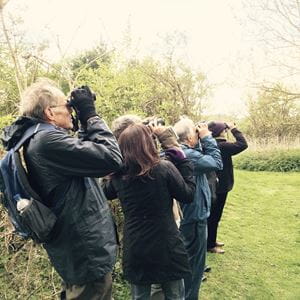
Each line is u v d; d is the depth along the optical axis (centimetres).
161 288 250
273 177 1079
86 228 182
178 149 247
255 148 1383
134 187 219
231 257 455
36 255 292
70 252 182
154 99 528
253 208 699
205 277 395
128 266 225
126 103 402
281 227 580
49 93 185
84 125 193
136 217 222
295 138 1428
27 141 180
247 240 520
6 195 188
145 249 219
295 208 691
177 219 269
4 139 185
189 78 725
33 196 175
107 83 392
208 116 794
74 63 505
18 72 316
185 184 230
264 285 382
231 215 652
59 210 178
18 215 184
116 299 321
